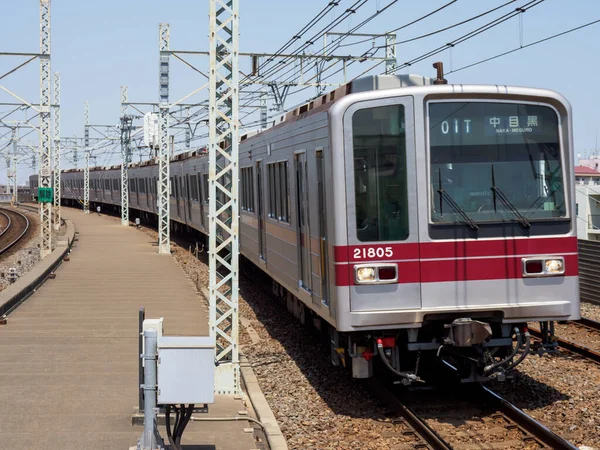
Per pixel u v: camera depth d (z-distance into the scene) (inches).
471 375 328.8
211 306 354.6
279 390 371.2
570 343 426.6
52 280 770.2
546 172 330.0
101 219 1952.5
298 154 406.9
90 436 274.5
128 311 577.0
